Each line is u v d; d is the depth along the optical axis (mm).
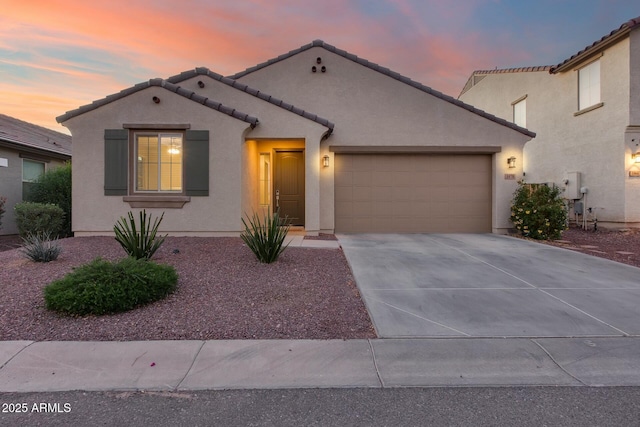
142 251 6570
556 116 15062
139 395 3018
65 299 4352
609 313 4727
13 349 3646
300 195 12570
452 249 8734
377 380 3240
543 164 15844
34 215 10539
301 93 11773
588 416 2723
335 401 2930
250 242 7051
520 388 3123
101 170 9547
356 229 11852
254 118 9703
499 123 11703
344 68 11766
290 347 3775
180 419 2691
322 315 4570
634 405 2867
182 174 9680
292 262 7000
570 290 5656
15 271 6055
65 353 3611
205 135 9570
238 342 3859
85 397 2986
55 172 12828
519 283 5996
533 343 3910
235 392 3064
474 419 2688
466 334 4109
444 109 11703
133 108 9539
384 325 4324
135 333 4020
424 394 3031
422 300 5172
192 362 3504
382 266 6961
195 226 9617
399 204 11891
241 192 9672
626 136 11953
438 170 11922
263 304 4883
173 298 5031
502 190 11656
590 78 13430
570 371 3402
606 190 12648
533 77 16391
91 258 6969
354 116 11719
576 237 11359
